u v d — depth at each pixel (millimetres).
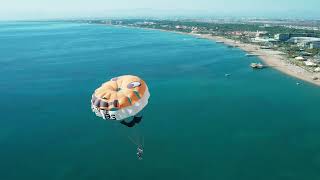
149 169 76000
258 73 189000
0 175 73938
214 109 119188
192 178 72625
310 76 177625
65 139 91562
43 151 84750
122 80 52250
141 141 89812
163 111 115750
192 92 144625
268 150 86062
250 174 74750
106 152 83625
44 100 129875
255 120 107812
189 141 90500
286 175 74750
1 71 193250
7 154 83438
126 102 48188
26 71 193000
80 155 82250
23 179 72250
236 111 117125
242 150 85875
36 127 100875
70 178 72500
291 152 85312
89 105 122500
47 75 180875
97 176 73062
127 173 74250
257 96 138875
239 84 161875
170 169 76125
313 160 81250
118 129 97562
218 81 168250
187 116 110750
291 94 143125
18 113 114188
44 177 73000
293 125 103750
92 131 96750
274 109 120438
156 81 167375
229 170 76125
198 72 191625
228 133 96438
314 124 104812
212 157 81812
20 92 142875
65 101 128375
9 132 97188
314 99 135250
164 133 95500
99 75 181500
